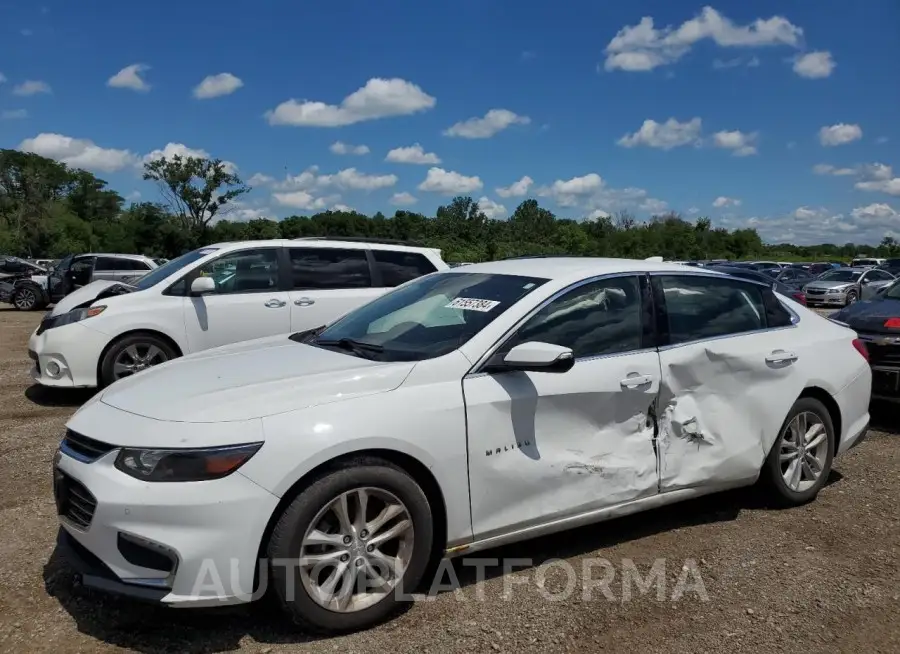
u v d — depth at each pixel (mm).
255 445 2904
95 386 7262
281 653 2941
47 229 77000
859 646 3100
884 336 6762
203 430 2926
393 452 3168
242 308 7684
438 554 3369
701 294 4379
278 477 2896
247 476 2867
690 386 4098
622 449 3828
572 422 3654
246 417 2988
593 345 3828
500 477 3422
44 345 7207
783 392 4465
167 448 2883
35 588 3424
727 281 4566
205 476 2846
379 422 3107
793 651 3051
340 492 3035
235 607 3203
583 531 4266
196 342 7504
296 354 3799
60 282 19281
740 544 4105
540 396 3541
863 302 7777
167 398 3209
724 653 3020
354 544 3094
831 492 5012
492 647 3016
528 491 3508
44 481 4902
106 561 2875
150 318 7324
